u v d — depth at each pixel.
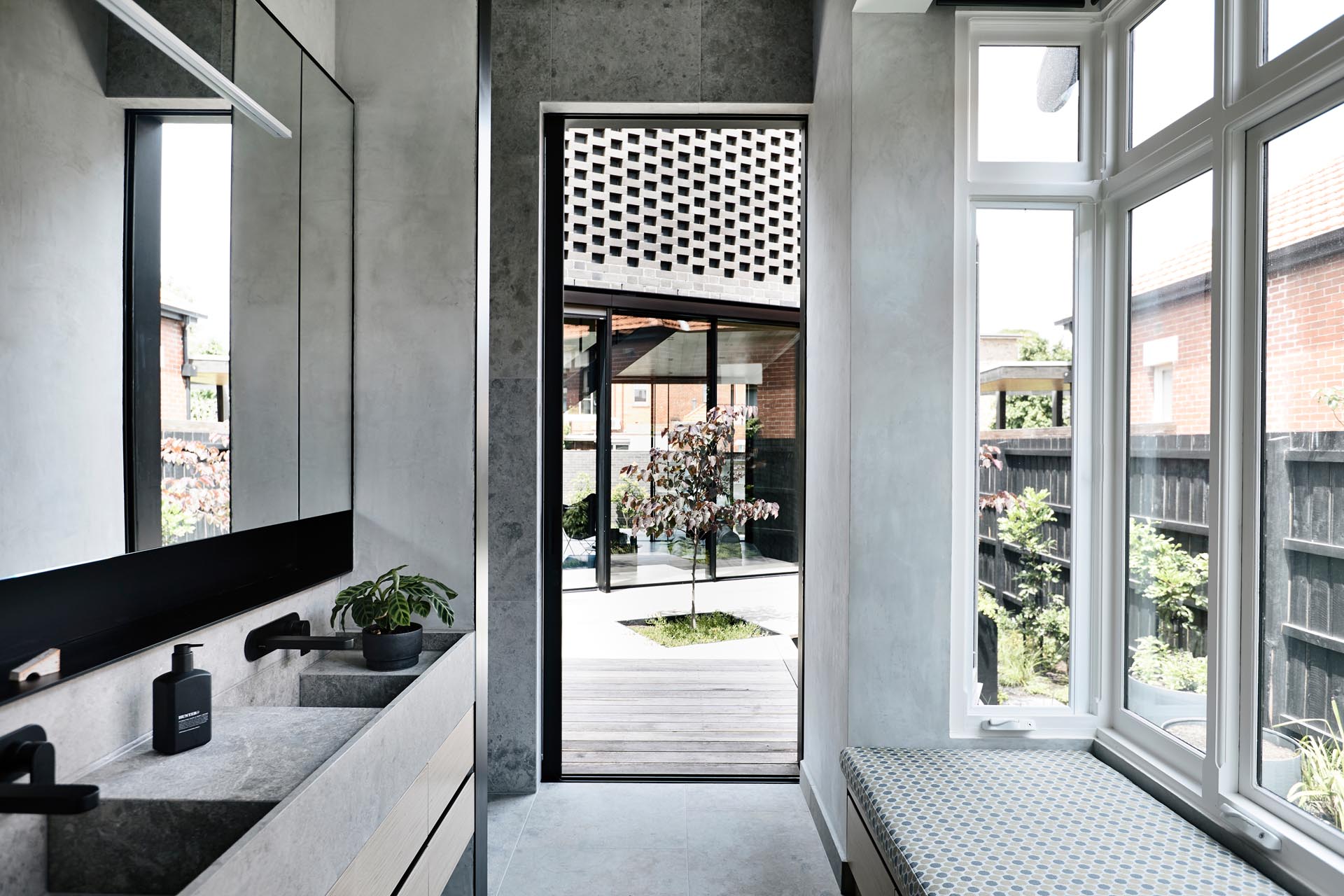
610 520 6.79
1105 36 2.37
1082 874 1.65
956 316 2.40
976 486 2.43
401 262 2.28
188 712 1.39
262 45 1.83
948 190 2.37
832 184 2.68
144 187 1.46
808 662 3.19
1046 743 2.39
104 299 1.37
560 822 2.94
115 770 1.30
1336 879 1.49
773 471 7.29
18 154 1.19
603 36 3.11
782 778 3.33
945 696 2.39
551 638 3.32
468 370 2.28
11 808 0.95
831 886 2.50
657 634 5.78
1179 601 2.08
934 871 1.66
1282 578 1.70
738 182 6.88
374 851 1.47
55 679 1.21
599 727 3.92
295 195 1.98
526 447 3.15
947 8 2.36
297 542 2.17
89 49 1.33
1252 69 1.79
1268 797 1.72
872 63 2.37
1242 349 1.81
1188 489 2.05
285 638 1.78
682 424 6.47
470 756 2.20
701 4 3.10
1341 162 1.55
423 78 2.27
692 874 2.57
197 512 1.63
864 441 2.38
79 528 1.33
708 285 6.79
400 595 2.02
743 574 7.22
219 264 1.69
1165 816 1.93
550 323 3.36
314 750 1.41
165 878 1.19
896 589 2.38
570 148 6.23
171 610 1.64
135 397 1.45
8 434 1.18
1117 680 2.36
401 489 2.28
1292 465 1.67
